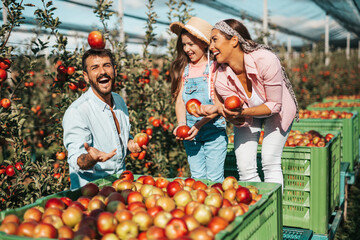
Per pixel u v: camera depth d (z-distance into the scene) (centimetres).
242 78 297
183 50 342
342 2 1036
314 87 1342
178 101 351
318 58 1484
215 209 175
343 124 561
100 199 196
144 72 484
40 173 363
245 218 168
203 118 306
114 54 432
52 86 390
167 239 146
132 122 450
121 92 479
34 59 370
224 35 269
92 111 254
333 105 858
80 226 159
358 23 1548
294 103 307
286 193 368
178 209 178
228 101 254
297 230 345
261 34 793
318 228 353
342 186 454
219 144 337
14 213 174
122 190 217
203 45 329
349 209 518
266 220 200
